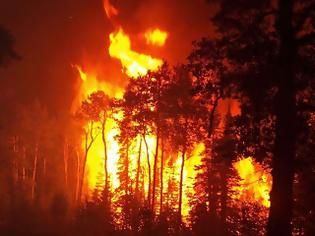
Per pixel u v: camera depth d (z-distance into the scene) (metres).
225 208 42.94
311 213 20.67
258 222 23.11
